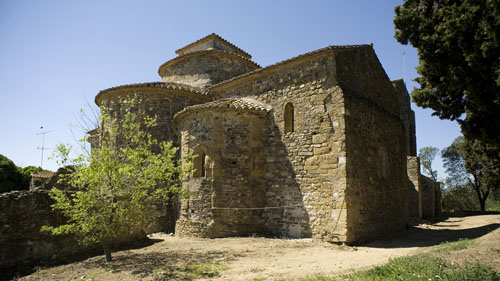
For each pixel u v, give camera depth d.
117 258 9.48
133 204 9.29
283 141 13.86
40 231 9.35
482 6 9.62
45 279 7.69
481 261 6.58
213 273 7.75
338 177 11.99
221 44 21.80
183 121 15.20
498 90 10.08
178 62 20.23
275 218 13.51
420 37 11.42
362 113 13.80
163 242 12.33
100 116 10.10
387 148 15.88
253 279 7.15
